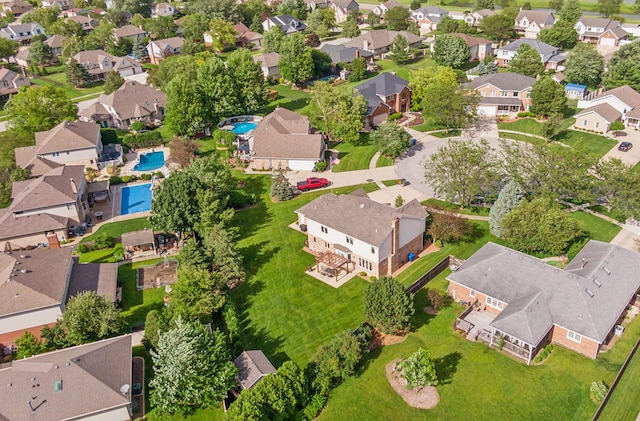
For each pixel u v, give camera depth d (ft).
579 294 163.63
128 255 225.97
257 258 217.56
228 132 329.31
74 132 311.06
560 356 159.02
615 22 521.65
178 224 222.07
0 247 230.89
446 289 192.54
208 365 146.82
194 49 524.11
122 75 499.92
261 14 650.02
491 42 493.36
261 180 285.64
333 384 152.66
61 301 176.35
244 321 183.32
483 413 141.49
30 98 334.44
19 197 246.68
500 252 185.57
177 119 329.93
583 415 140.05
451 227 213.66
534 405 143.13
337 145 324.60
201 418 145.59
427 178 259.60
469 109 334.65
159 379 144.05
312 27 592.60
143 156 327.47
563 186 223.51
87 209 265.34
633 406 142.00
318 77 459.73
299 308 187.21
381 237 192.75
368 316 167.02
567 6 555.69
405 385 151.33
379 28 623.77
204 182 238.07
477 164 236.22
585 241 207.62
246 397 138.31
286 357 165.68
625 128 325.42
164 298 196.65
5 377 145.79
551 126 300.61
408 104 378.12
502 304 173.78
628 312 175.11
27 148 306.14
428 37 575.79
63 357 150.41
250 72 364.58
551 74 415.64
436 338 169.48
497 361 158.10
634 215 214.07
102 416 139.95
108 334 169.89
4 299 172.04
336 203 214.07
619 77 371.56
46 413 135.13
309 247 221.66
